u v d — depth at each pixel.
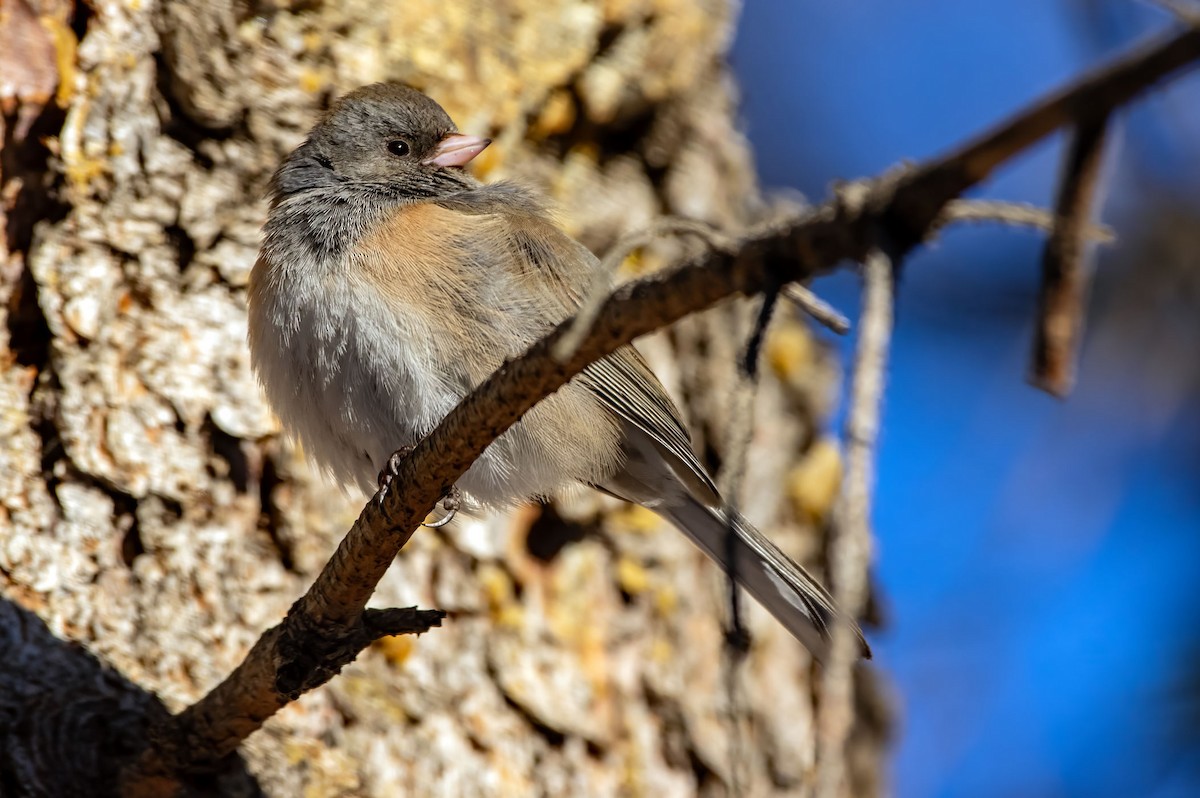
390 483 5.53
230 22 8.25
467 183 8.48
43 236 7.75
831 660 3.60
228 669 7.55
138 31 8.01
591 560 9.44
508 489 7.71
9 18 7.69
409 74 9.00
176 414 7.82
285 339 7.27
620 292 4.29
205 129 8.22
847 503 3.51
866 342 3.48
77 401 7.57
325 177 8.06
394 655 8.38
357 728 7.94
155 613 7.48
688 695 9.48
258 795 7.20
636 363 8.11
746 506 10.35
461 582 8.81
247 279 8.16
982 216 3.54
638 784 9.09
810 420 11.07
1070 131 3.38
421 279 7.32
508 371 4.92
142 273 7.91
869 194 3.59
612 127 10.37
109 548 7.50
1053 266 3.60
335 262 7.33
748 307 10.72
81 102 7.85
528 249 7.73
